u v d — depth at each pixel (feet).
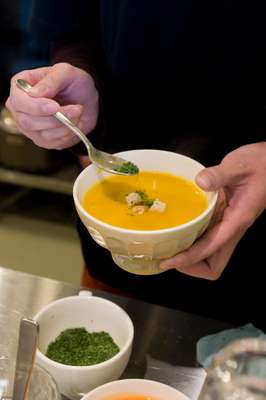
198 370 2.75
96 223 2.16
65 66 2.94
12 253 7.00
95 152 2.58
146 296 3.86
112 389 2.38
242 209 2.50
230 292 3.79
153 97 3.35
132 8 3.04
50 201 7.92
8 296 3.03
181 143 3.42
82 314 2.89
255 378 1.58
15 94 2.69
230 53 3.06
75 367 2.46
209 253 2.37
